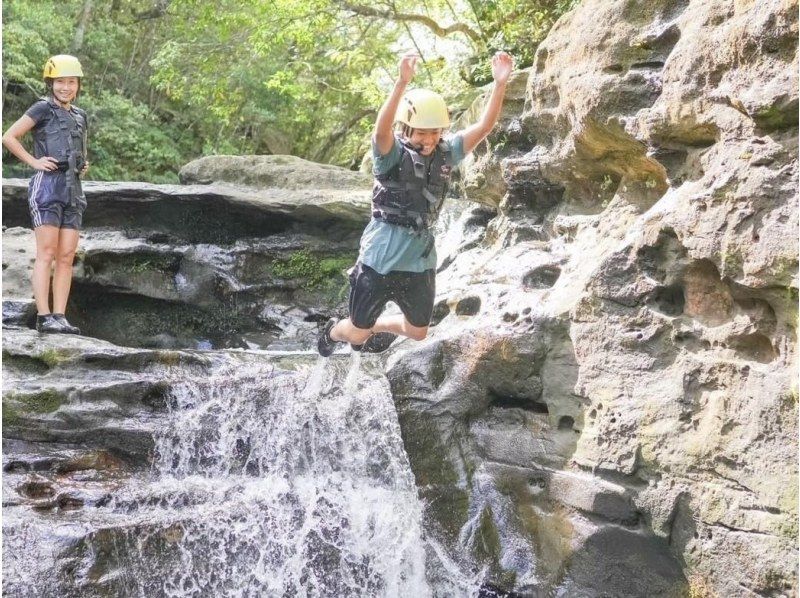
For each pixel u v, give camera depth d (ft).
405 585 16.53
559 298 16.26
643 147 15.85
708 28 14.01
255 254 26.48
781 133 12.67
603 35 16.44
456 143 13.88
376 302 14.25
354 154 60.18
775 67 12.59
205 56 55.83
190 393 17.48
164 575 14.37
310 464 17.42
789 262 12.04
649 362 14.33
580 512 15.03
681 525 13.56
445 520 16.75
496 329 16.62
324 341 15.87
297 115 62.85
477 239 22.76
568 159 18.44
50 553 13.44
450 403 17.07
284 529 15.75
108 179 55.31
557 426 15.83
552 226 19.76
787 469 12.01
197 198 26.14
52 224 18.60
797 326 12.21
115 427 16.53
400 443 17.31
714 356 13.46
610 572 14.56
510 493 16.29
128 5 66.28
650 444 13.98
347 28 53.01
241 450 17.37
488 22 33.94
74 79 18.93
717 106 13.74
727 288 13.33
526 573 15.75
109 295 25.13
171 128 64.64
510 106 20.80
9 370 17.24
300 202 26.43
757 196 12.64
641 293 14.49
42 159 18.53
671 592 13.84
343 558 16.12
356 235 27.07
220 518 15.14
